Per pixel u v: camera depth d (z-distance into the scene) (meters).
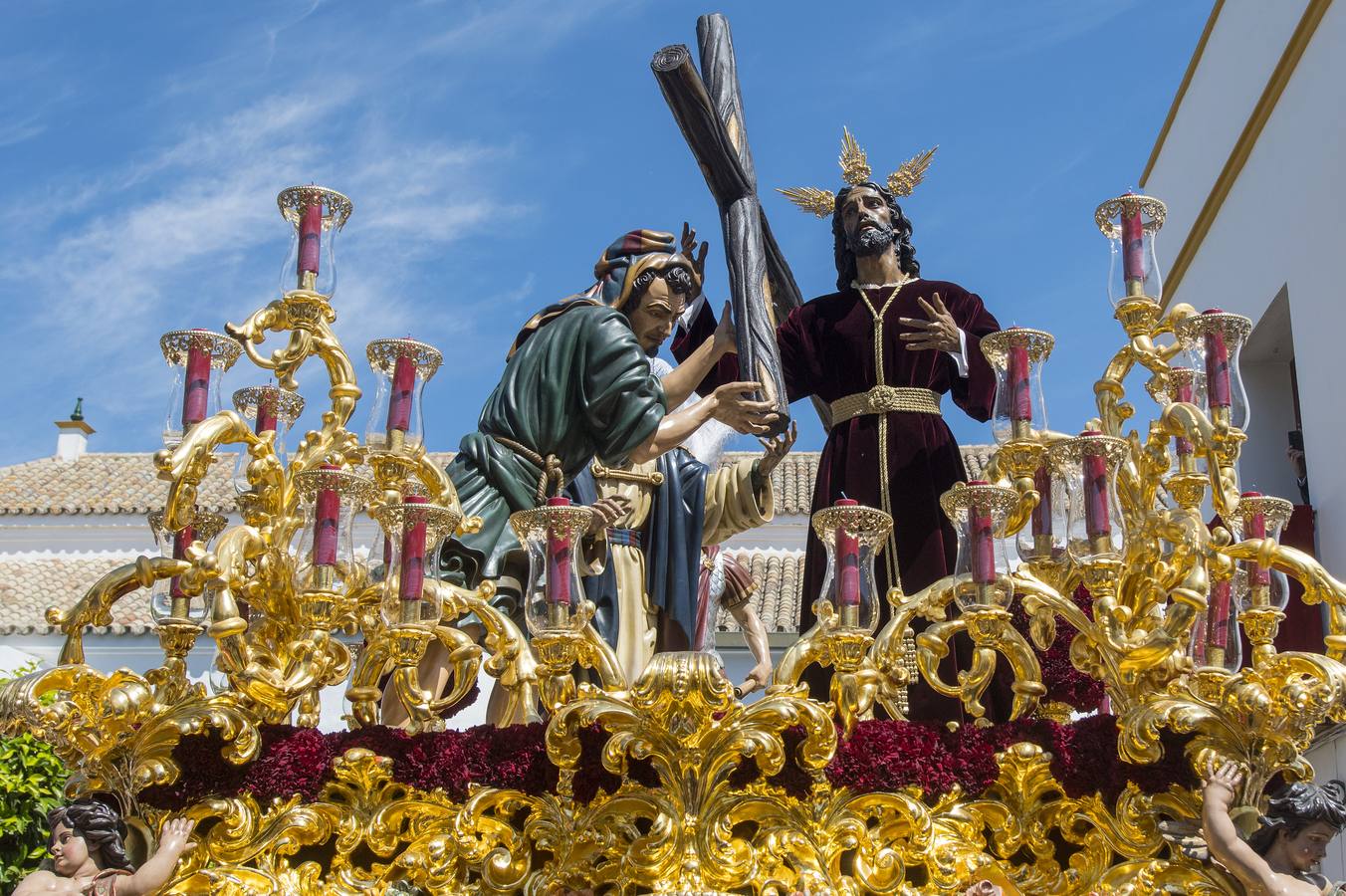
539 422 8.10
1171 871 6.20
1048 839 6.39
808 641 6.32
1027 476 6.61
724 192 8.70
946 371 8.49
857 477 8.30
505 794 6.36
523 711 7.38
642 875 6.11
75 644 6.38
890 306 8.60
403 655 6.33
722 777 6.22
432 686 7.49
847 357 8.58
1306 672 6.33
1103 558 6.35
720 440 9.45
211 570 6.30
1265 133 13.30
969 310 8.62
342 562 6.54
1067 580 6.66
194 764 6.33
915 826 6.23
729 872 6.10
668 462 8.49
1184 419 6.60
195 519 6.69
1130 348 6.91
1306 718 6.20
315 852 6.48
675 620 8.21
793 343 8.79
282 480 6.77
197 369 6.60
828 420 9.22
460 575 7.64
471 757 6.38
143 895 5.95
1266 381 13.83
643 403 8.05
